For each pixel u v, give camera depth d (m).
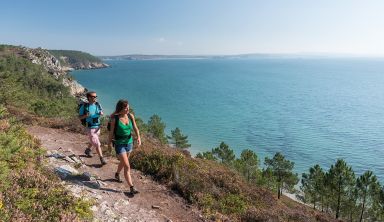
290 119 163.12
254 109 186.12
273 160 67.06
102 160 11.88
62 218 6.65
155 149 14.59
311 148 111.69
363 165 98.88
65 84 191.12
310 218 12.84
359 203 55.94
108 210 8.30
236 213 10.61
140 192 10.24
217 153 69.75
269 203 13.26
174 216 9.16
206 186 11.67
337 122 163.88
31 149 11.03
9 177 7.77
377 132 143.12
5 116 15.88
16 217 6.09
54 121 18.16
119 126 9.34
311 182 61.94
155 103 190.38
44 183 8.09
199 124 136.75
